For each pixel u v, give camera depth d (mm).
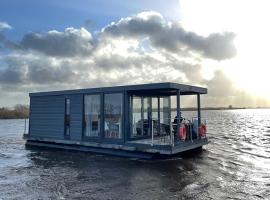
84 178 10203
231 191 8617
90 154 15258
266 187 9047
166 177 10195
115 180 9859
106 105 15023
